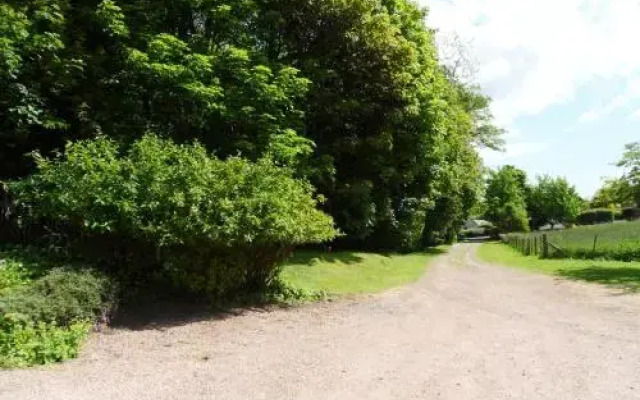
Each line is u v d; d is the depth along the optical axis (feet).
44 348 21.79
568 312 34.47
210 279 33.73
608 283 48.01
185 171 32.14
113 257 33.58
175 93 49.24
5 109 41.22
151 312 31.42
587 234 104.01
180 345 25.00
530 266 71.56
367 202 71.97
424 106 77.36
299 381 19.43
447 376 20.15
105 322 27.58
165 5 54.49
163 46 46.21
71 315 25.43
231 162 35.12
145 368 20.98
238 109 51.80
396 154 79.15
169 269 33.42
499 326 30.07
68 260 32.99
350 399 17.53
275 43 64.49
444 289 47.96
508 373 20.49
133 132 48.21
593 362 21.93
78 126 47.32
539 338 26.71
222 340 26.20
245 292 36.35
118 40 50.80
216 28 57.11
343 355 23.32
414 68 73.15
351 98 65.82
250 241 32.60
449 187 104.68
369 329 29.19
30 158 44.91
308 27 63.98
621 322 30.55
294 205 36.17
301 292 39.86
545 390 18.39
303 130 64.54
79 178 32.12
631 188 62.69
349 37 63.05
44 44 40.96
